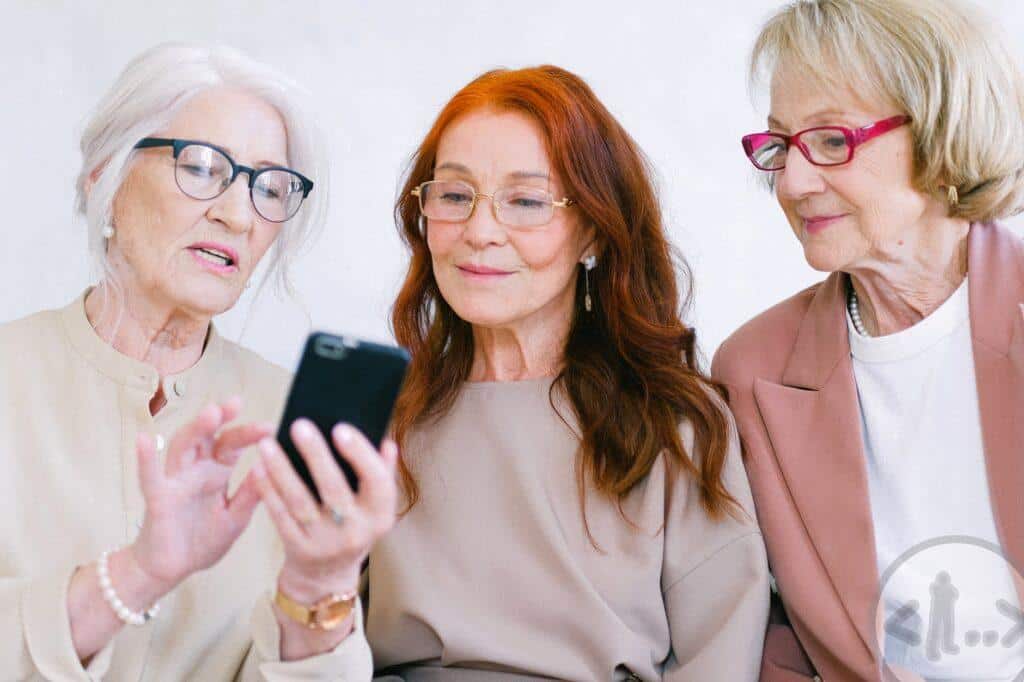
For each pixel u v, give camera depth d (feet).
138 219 5.02
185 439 3.87
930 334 5.42
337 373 3.61
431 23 8.30
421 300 6.03
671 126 8.12
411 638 5.43
